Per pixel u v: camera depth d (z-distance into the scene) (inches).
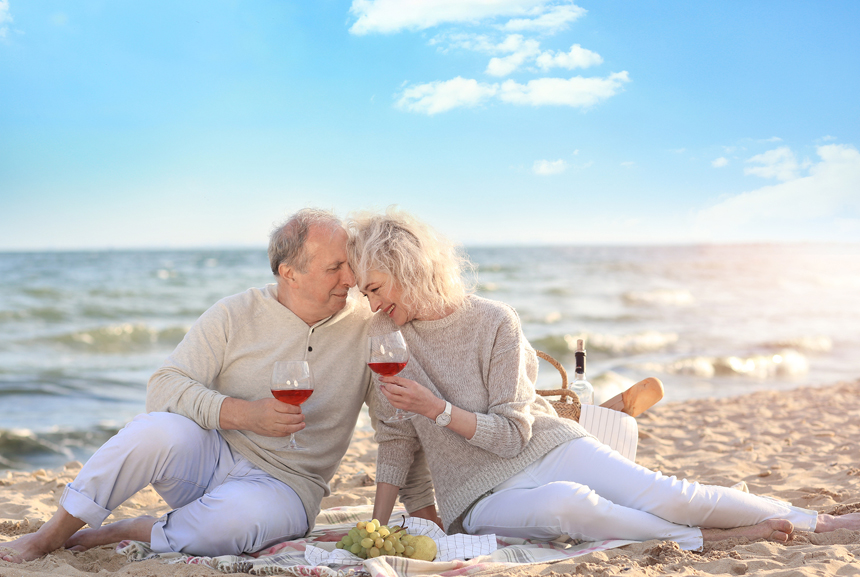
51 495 154.1
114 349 577.9
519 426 101.5
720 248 3056.1
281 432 97.4
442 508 108.3
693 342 614.5
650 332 671.1
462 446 105.4
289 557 94.6
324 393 109.9
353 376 112.3
